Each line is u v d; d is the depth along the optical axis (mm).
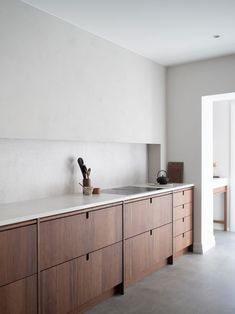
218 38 3605
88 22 3146
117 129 3766
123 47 3871
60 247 2438
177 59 4383
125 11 2912
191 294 3135
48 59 2920
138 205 3346
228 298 3049
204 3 2770
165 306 2887
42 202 2787
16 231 2113
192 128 4527
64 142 3357
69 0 2693
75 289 2572
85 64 3324
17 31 2652
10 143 2822
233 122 5711
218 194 5895
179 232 4141
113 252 2986
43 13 2873
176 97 4664
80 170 3537
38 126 2828
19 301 2133
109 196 3160
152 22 3156
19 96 2668
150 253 3549
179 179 4562
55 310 2398
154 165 4707
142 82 4219
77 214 2594
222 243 4965
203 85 4434
